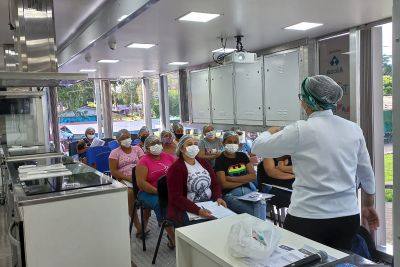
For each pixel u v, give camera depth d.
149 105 8.55
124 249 2.34
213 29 3.59
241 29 3.64
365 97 3.63
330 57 4.02
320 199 1.57
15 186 2.36
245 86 5.23
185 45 4.39
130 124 8.79
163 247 3.55
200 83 6.34
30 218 2.05
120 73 7.34
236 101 5.45
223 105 5.77
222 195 3.36
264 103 4.90
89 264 2.23
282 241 1.24
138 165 3.56
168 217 2.84
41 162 3.36
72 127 8.45
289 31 3.80
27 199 2.06
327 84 1.61
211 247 1.19
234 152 3.48
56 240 2.12
